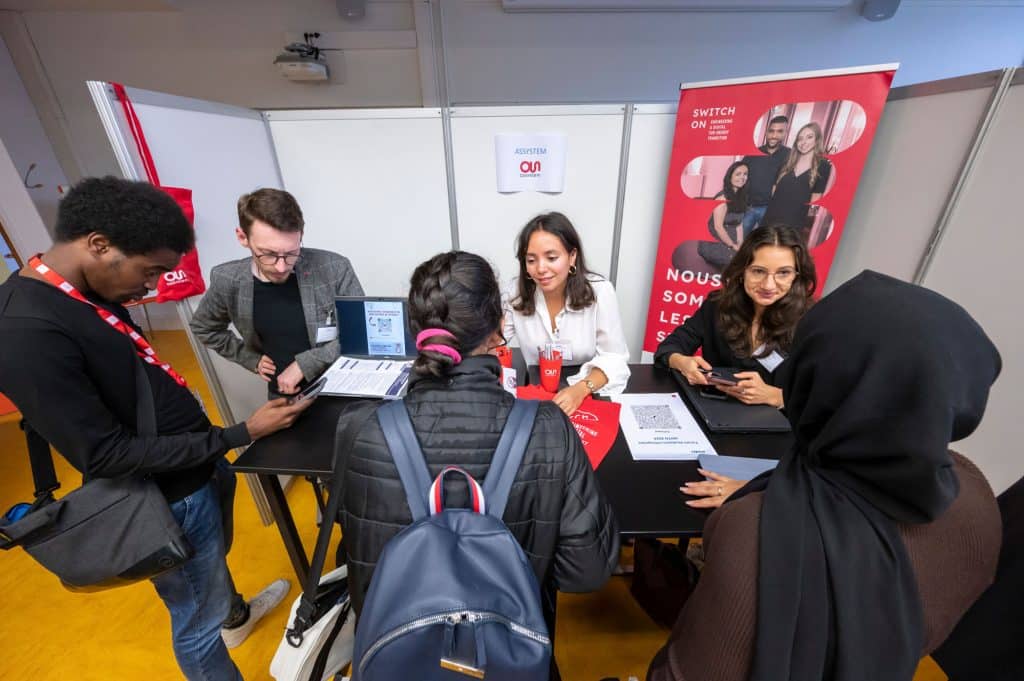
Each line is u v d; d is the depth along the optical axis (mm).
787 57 3047
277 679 777
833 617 406
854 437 415
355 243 2312
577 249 1396
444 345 569
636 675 1269
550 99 3125
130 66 2949
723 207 1973
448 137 2078
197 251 1553
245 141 1816
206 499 983
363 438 564
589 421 1144
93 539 800
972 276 1354
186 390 988
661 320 2348
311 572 705
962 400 372
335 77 3025
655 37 2955
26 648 1376
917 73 3127
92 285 768
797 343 497
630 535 810
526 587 515
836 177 1699
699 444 1053
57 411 689
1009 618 609
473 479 546
